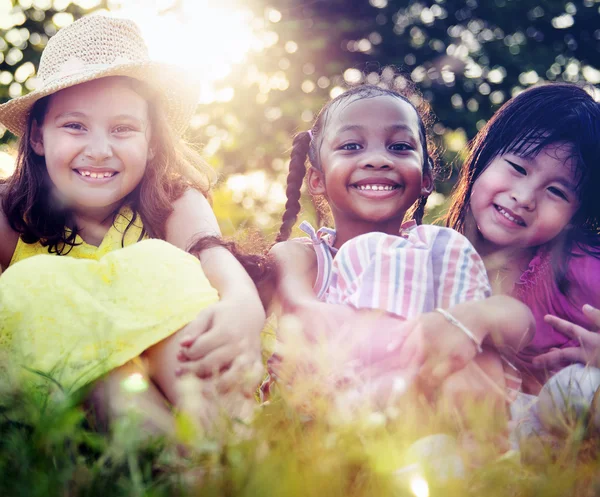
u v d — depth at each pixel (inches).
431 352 70.5
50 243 90.0
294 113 300.5
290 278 87.0
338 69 317.7
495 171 94.2
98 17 93.8
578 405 66.6
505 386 73.2
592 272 91.3
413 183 94.2
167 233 93.1
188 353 63.8
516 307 74.8
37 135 90.5
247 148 299.4
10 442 49.3
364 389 68.1
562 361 80.3
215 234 88.8
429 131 119.0
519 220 92.3
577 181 92.1
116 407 59.5
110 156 85.8
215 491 45.9
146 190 92.3
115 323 62.9
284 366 72.4
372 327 75.6
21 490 43.3
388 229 96.4
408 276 77.9
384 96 96.2
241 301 69.0
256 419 58.3
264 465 47.8
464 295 79.1
